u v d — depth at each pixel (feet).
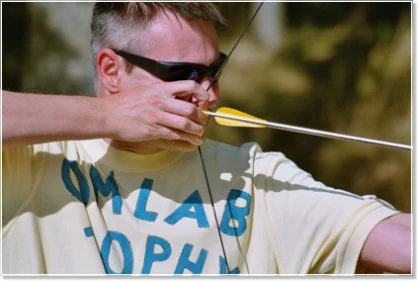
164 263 6.19
